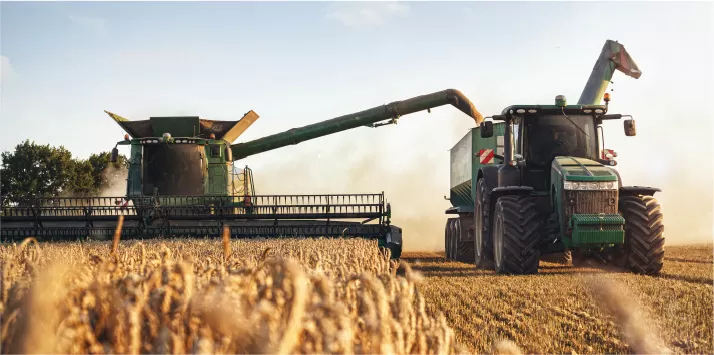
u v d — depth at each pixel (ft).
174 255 28.04
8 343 9.47
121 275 16.38
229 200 66.44
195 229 62.18
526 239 44.24
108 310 10.14
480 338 24.11
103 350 9.80
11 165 137.80
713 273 44.80
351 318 10.70
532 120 49.06
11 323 9.69
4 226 64.44
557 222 45.42
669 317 27.02
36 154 138.41
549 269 49.29
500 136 61.00
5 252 31.63
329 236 62.23
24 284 11.71
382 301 10.57
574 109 48.75
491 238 51.16
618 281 36.83
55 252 29.37
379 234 62.23
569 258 57.93
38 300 9.53
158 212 62.59
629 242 43.45
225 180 67.72
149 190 65.77
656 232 43.06
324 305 9.55
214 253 29.55
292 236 61.52
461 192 71.72
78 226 64.49
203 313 9.46
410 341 11.23
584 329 25.48
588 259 49.70
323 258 20.20
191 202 65.57
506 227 44.70
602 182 42.93
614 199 42.86
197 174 66.03
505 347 14.35
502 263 44.93
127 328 9.64
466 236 63.62
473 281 40.42
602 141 49.34
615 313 18.30
